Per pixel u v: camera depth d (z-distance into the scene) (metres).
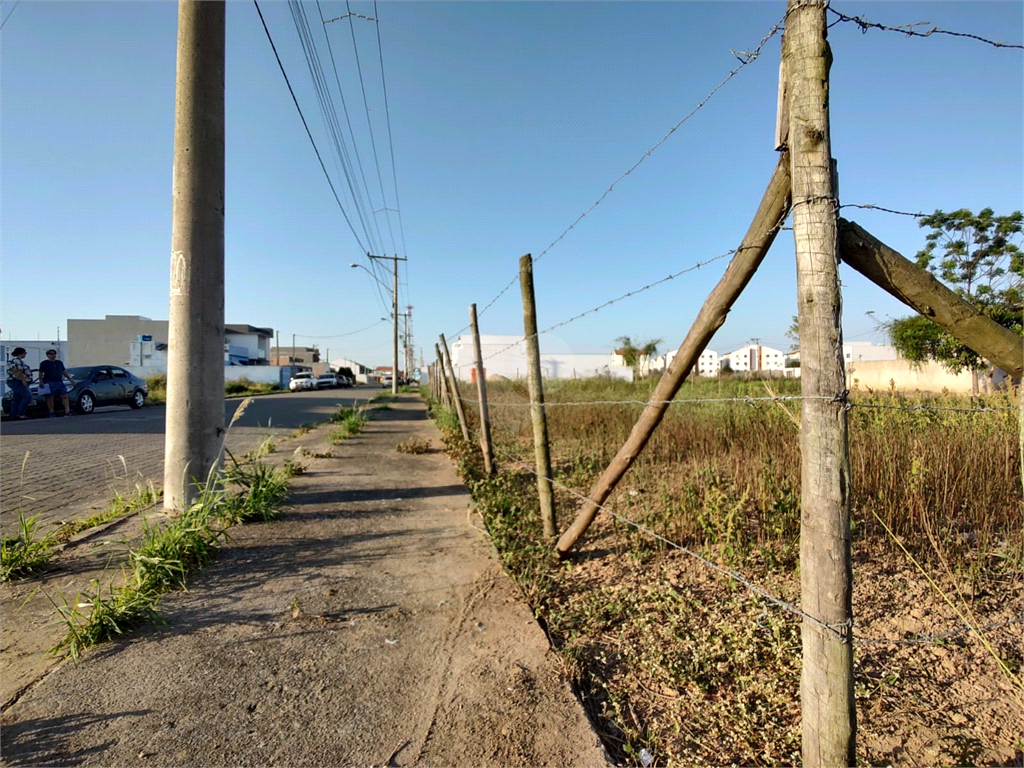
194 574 3.82
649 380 13.32
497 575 3.83
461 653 2.85
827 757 1.71
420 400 29.62
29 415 15.84
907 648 2.78
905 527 4.03
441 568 3.97
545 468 4.52
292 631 3.06
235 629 3.08
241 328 66.44
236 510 5.00
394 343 39.06
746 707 2.37
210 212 5.07
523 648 2.89
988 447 4.55
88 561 3.95
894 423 5.11
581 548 4.32
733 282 2.52
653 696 2.53
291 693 2.51
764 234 2.21
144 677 2.61
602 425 8.66
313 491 6.24
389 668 2.71
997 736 2.19
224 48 5.14
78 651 2.83
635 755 2.17
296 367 60.56
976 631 2.39
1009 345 1.86
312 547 4.38
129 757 2.11
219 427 5.20
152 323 59.22
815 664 1.73
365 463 8.24
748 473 4.98
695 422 7.24
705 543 4.11
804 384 1.71
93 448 9.54
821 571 1.70
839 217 1.72
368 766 2.08
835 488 1.67
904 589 3.33
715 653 2.72
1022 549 3.53
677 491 5.10
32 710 2.37
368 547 4.39
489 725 2.31
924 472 4.13
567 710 2.40
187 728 2.27
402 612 3.28
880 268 1.84
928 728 2.24
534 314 4.51
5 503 5.69
